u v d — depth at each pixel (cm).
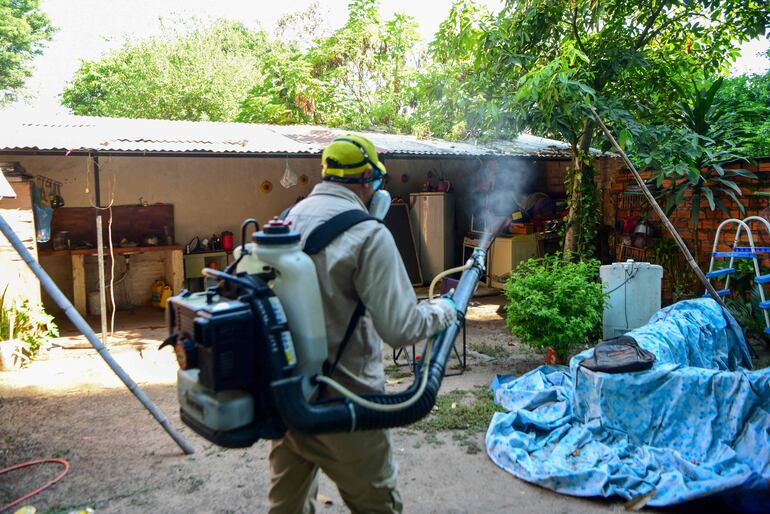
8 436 434
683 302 526
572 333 520
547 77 621
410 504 333
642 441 373
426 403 200
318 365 188
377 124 1398
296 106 1512
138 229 895
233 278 183
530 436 398
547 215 1002
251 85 1944
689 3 725
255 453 402
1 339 612
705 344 491
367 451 210
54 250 823
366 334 210
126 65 2005
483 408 465
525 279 551
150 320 833
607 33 769
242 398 180
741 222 602
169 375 588
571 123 720
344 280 200
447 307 215
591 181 773
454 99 786
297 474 233
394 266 196
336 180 215
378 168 220
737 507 320
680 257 805
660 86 811
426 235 1035
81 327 365
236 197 953
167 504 336
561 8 741
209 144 770
